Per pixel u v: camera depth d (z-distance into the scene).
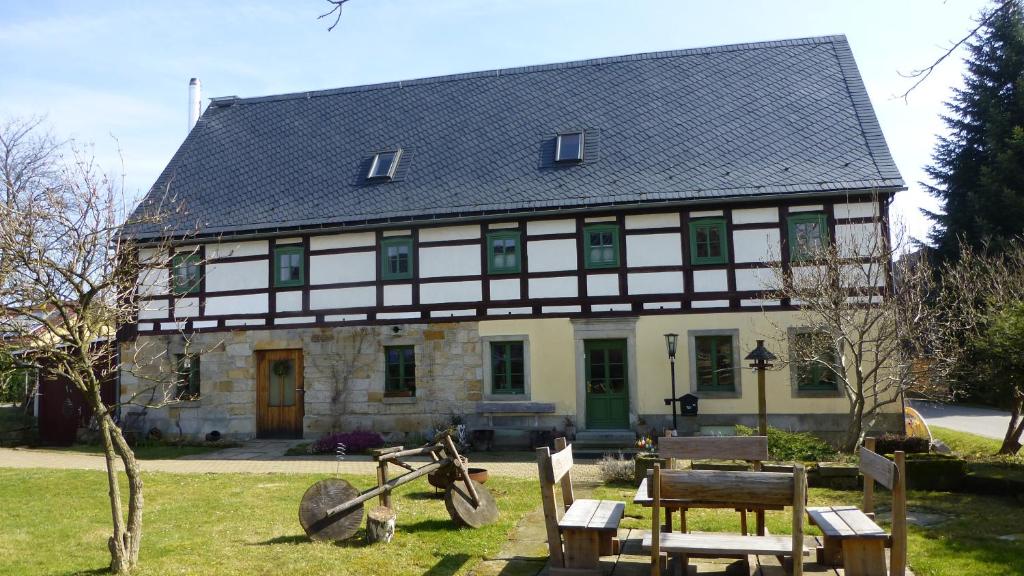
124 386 17.83
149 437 17.20
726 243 15.18
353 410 16.73
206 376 17.58
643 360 15.34
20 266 6.65
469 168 17.48
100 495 10.24
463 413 16.12
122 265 7.72
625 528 7.38
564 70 20.00
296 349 17.34
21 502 9.79
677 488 5.05
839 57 18.28
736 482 4.92
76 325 6.46
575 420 15.56
